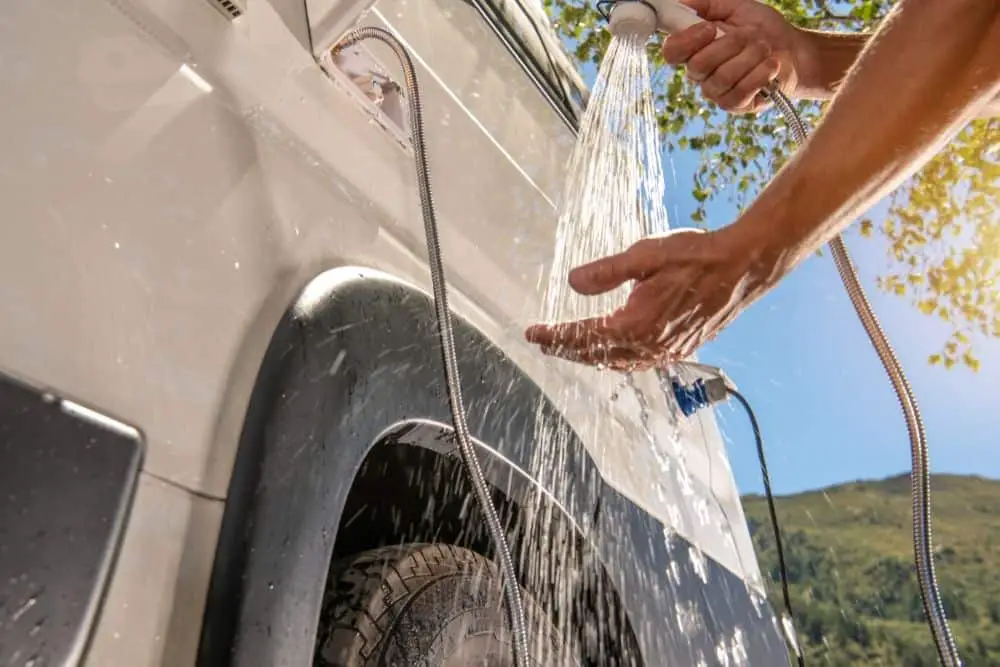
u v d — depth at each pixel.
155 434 0.70
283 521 0.78
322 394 0.86
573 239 1.56
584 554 1.34
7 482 0.56
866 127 1.07
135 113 0.77
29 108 0.67
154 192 0.77
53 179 0.67
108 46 0.77
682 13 1.55
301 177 0.97
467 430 1.02
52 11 0.72
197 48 0.87
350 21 1.04
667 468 1.75
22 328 0.61
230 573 0.73
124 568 0.66
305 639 0.78
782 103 1.55
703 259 1.16
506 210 1.41
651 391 1.79
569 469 1.33
